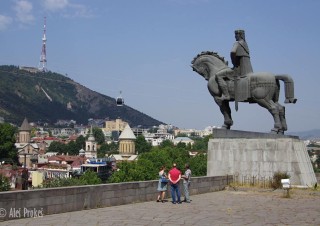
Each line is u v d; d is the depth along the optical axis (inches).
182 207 730.2
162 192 812.6
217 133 1167.0
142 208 708.0
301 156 1076.5
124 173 3356.3
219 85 1133.1
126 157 7313.0
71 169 4820.4
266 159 1081.4
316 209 717.3
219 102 1150.3
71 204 646.5
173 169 799.7
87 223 541.6
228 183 1088.8
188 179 817.5
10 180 2529.5
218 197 905.5
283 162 1059.9
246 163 1105.4
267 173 1074.7
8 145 5012.3
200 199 866.1
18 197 560.7
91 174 3398.1
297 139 1104.8
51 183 2235.5
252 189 1029.8
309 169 1089.4
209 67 1164.5
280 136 1081.4
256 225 553.0
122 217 601.0
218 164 1141.7
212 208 720.3
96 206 697.0
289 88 1080.2
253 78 1088.8
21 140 7755.9
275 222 578.2
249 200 850.8
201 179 986.7
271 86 1078.4
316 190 973.8
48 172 4520.2
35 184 2822.3
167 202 805.9
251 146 1104.8
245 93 1100.5
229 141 1136.2
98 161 5191.9
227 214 649.0
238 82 1113.4
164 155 3865.7
